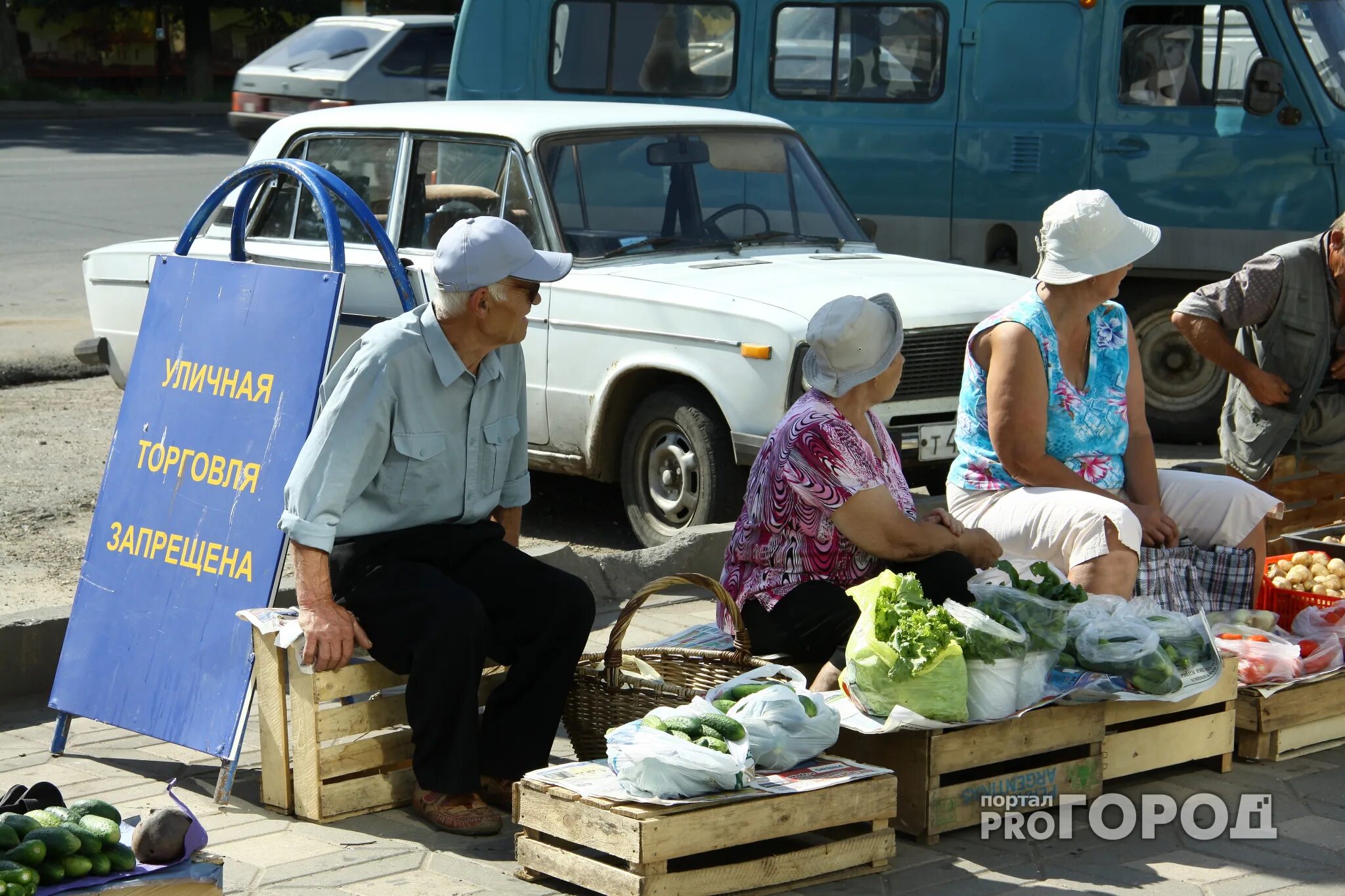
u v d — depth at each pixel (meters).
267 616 6.18
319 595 6.02
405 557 6.30
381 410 6.05
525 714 6.28
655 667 6.59
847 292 9.70
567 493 12.48
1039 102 13.32
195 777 6.66
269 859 5.75
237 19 70.00
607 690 6.38
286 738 6.21
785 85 14.35
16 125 48.28
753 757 5.61
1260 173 12.65
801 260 10.66
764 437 9.34
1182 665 6.41
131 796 6.41
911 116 13.82
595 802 5.34
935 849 5.93
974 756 6.00
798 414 6.57
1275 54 12.51
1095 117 13.12
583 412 10.29
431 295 10.22
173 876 4.74
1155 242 7.03
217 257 11.38
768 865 5.46
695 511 10.00
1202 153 12.80
